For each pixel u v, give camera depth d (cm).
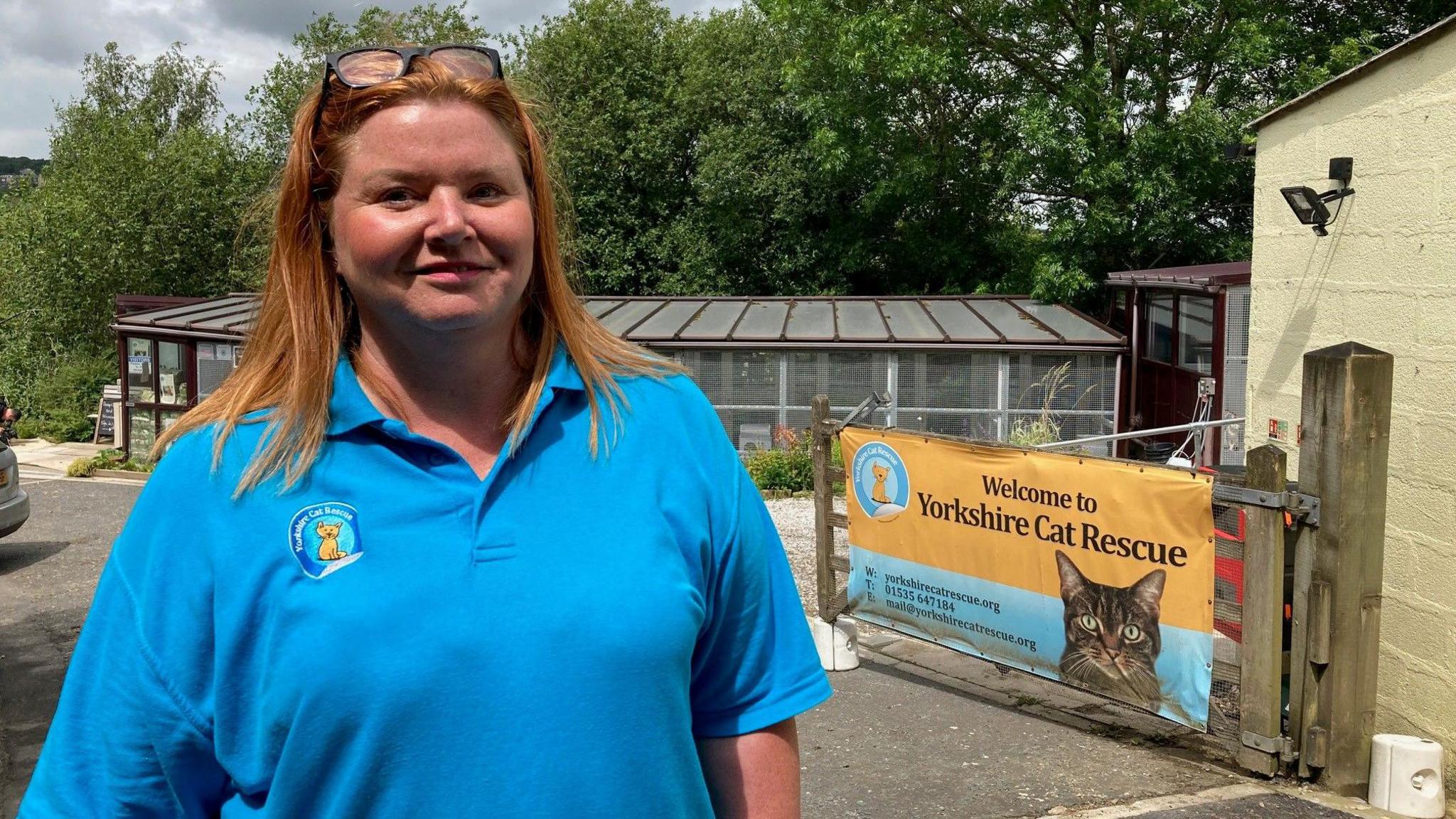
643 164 2586
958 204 2273
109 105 3516
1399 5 1873
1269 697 443
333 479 121
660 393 139
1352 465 425
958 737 511
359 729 113
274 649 116
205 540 120
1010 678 610
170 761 122
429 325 124
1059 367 1571
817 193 2383
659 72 2644
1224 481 465
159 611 120
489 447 132
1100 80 1769
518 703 115
